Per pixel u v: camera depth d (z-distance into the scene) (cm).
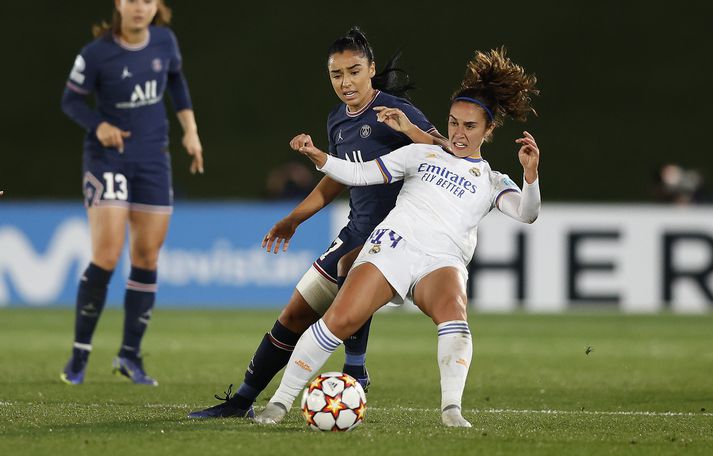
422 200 1798
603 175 7331
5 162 7650
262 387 1884
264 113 7944
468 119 1803
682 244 4797
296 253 4953
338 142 2008
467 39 8162
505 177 1845
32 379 2644
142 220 2575
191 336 3859
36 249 4966
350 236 1934
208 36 8388
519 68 1819
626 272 4800
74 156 7756
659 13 8362
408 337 3922
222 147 7662
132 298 2600
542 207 4822
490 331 4109
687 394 2500
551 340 3831
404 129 1883
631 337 3938
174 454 1475
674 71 8106
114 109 2527
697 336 3975
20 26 8450
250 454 1474
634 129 7712
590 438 1673
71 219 4959
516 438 1639
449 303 1725
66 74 8231
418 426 1758
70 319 4438
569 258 4806
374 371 2931
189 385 2569
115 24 2522
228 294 4962
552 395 2475
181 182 7312
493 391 2548
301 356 1739
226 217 4969
